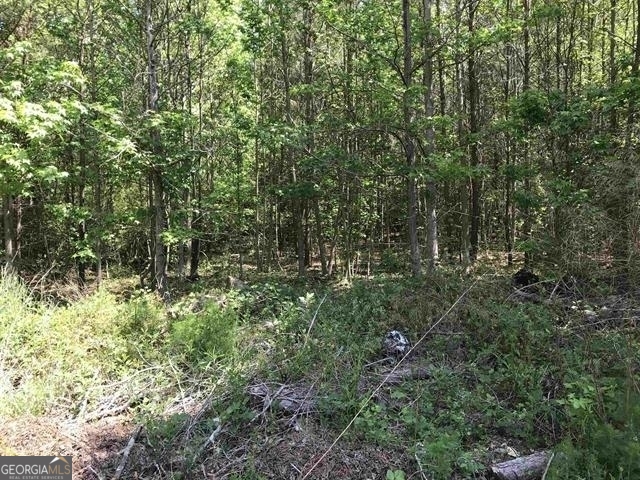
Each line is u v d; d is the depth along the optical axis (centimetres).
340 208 1638
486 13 1238
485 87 1652
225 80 1670
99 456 415
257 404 474
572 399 389
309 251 1978
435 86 1634
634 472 316
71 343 586
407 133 1026
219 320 626
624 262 605
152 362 566
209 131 1269
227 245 1914
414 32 1042
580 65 1338
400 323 651
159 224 1070
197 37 1407
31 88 912
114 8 1082
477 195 1455
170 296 1045
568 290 674
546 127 956
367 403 447
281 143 1060
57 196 1407
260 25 1239
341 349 557
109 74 1333
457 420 432
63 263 1429
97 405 491
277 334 625
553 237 740
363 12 1062
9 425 440
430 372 518
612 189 585
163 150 1038
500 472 371
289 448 408
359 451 404
